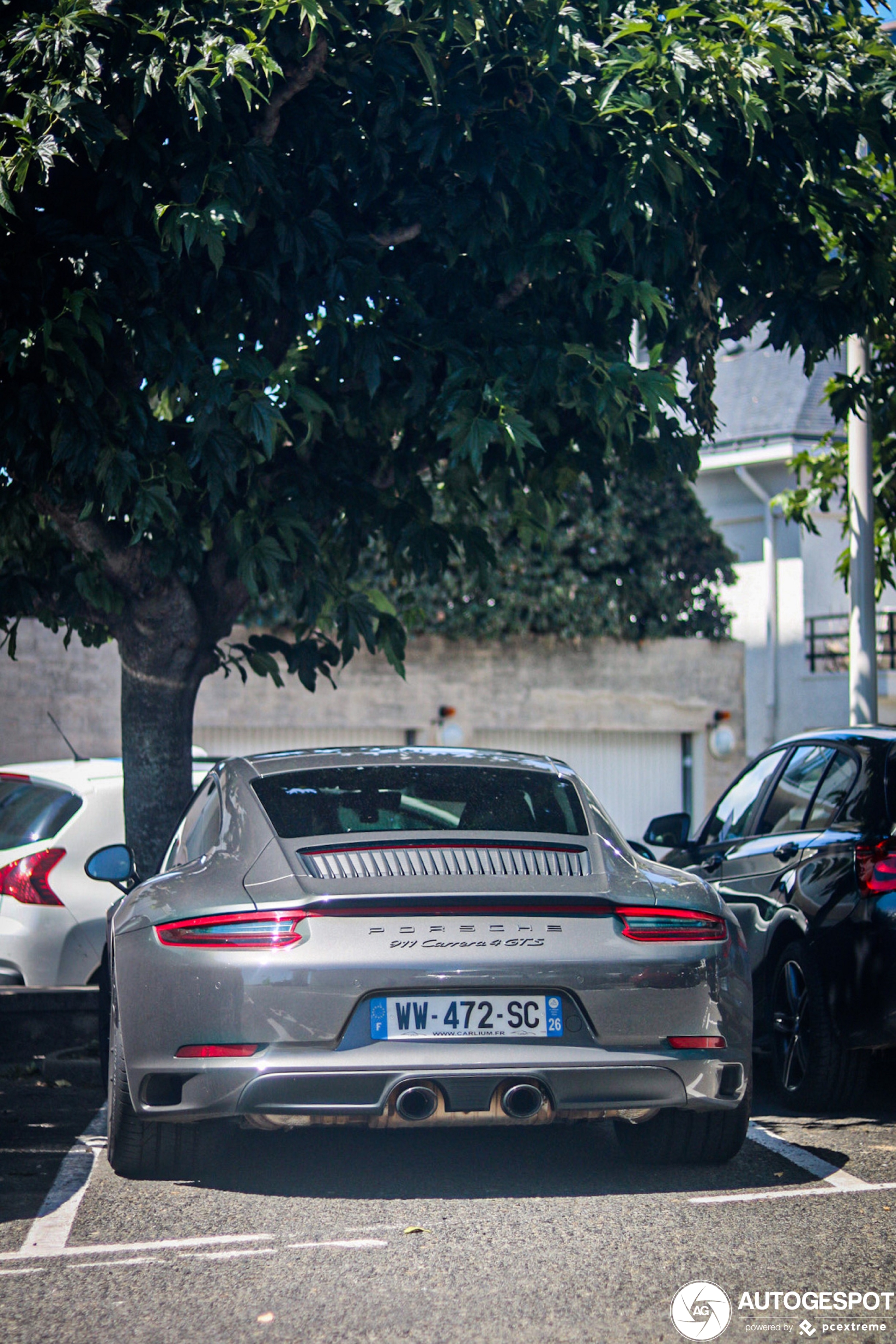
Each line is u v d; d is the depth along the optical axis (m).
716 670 35.06
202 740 30.09
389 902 7.41
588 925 7.61
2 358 10.37
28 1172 8.53
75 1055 12.51
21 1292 6.34
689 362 13.39
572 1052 7.44
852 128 12.61
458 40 11.58
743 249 12.86
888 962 9.59
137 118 10.55
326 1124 7.40
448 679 32.16
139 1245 6.99
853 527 18.86
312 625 14.16
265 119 11.37
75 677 28.36
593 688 33.59
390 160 11.67
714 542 35.00
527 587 32.06
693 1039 7.69
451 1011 7.38
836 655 39.09
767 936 11.05
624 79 11.49
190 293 11.55
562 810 8.65
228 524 12.28
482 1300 6.16
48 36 10.20
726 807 13.44
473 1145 9.10
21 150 10.08
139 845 13.90
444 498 14.82
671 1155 8.40
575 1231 7.14
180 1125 7.92
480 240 11.62
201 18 10.58
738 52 11.51
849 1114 10.27
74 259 10.58
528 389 11.62
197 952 7.52
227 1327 5.88
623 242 11.95
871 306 13.44
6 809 14.57
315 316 12.61
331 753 9.30
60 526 13.17
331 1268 6.61
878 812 10.18
